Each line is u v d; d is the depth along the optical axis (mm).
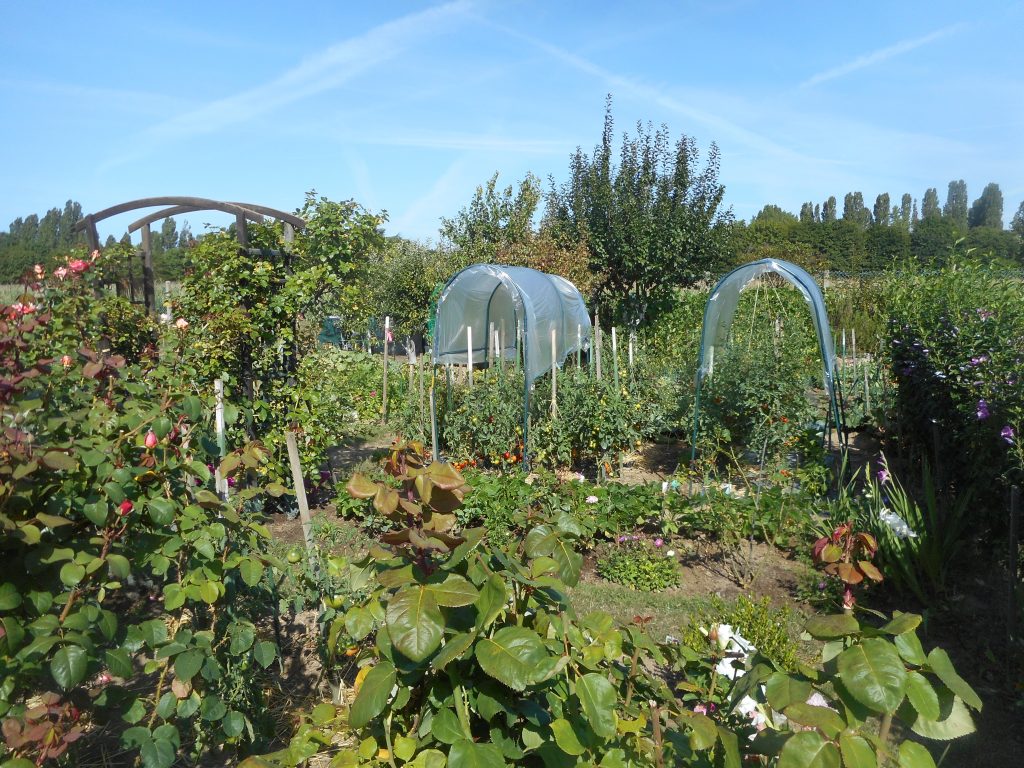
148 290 7789
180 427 3127
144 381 3643
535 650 1715
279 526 6656
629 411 8719
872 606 5254
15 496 2266
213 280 6543
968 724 1719
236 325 6406
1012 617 4469
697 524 6305
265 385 6918
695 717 1938
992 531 5258
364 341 16484
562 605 2102
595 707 1768
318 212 7191
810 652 4598
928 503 5500
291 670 3834
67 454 2365
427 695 1996
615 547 6172
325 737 2166
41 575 2402
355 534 6340
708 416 8805
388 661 1897
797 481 7961
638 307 19469
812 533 6082
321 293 7348
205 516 2816
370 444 10492
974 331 6129
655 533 6660
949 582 5406
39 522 2404
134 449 3004
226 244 6555
